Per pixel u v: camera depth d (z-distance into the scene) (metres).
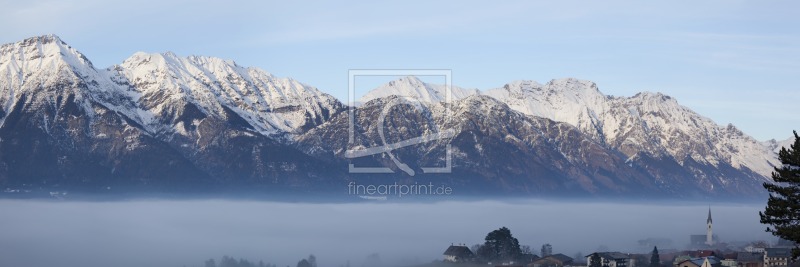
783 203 121.44
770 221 123.19
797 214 121.81
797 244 127.06
